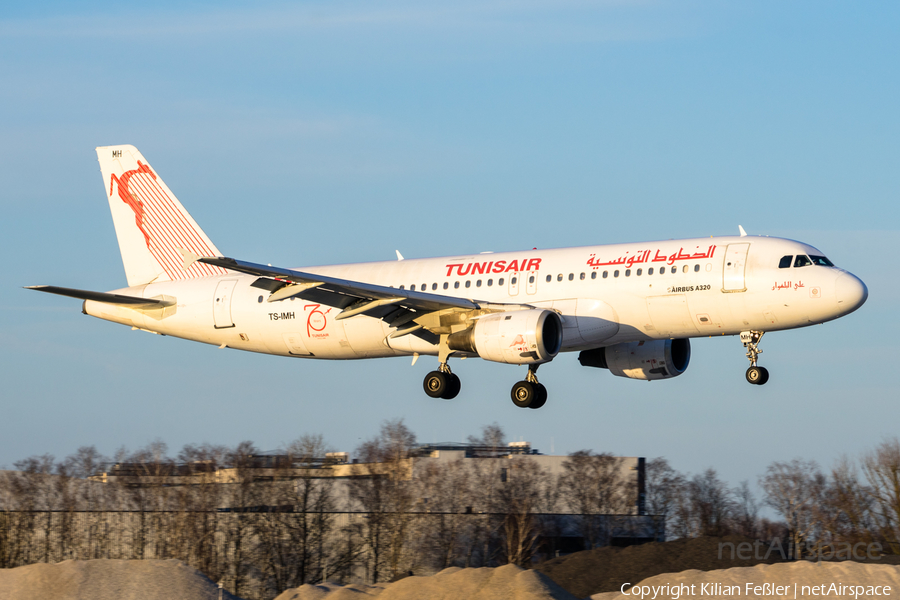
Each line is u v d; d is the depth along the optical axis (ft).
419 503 541.75
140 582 272.92
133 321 478.59
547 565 386.73
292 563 501.15
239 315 455.63
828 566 260.62
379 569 502.79
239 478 544.62
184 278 483.92
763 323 371.76
